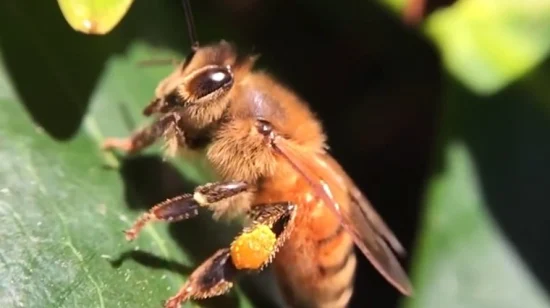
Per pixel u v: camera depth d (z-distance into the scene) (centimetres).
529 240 8
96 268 7
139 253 7
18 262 6
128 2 6
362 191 9
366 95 9
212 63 7
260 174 7
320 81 9
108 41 8
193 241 7
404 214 9
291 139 7
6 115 7
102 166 7
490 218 8
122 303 6
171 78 7
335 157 9
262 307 7
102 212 7
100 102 7
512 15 8
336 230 7
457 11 8
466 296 8
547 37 8
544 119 8
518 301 8
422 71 9
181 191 7
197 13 8
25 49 7
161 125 7
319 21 9
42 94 7
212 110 7
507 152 8
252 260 7
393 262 7
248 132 7
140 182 7
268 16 9
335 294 7
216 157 7
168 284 7
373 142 9
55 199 7
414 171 9
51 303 6
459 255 8
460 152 8
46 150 7
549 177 8
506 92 8
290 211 7
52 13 7
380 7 9
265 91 7
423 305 8
